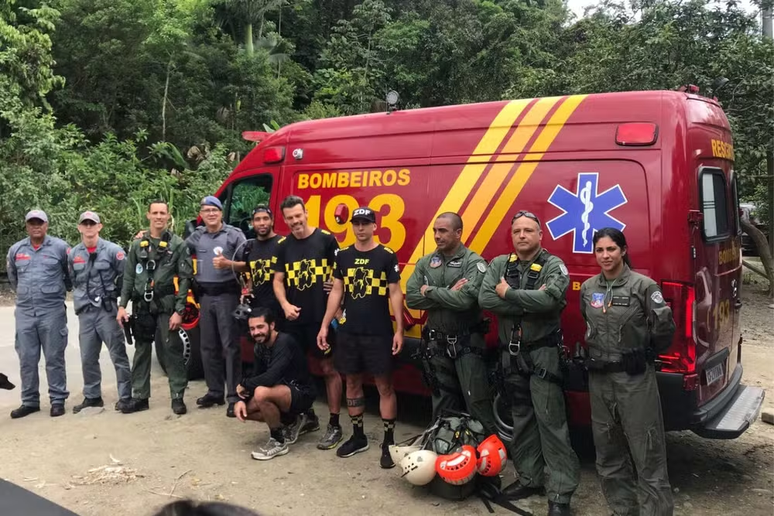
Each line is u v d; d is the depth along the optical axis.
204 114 23.80
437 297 3.74
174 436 4.79
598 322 3.15
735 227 4.53
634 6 10.57
